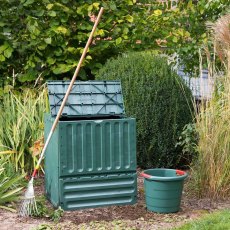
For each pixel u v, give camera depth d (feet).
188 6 35.83
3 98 32.04
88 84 26.35
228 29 30.07
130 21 34.06
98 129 25.18
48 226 23.39
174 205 24.99
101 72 31.89
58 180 24.89
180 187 25.07
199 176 27.04
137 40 35.04
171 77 30.94
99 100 26.14
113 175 25.44
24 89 32.89
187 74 35.37
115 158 25.41
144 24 34.94
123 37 34.06
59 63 33.76
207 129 27.02
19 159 29.60
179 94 30.86
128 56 31.73
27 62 33.12
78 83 26.23
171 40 35.01
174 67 35.01
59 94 25.89
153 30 35.12
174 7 37.27
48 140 24.82
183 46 35.12
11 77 33.65
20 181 27.99
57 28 32.73
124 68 31.04
